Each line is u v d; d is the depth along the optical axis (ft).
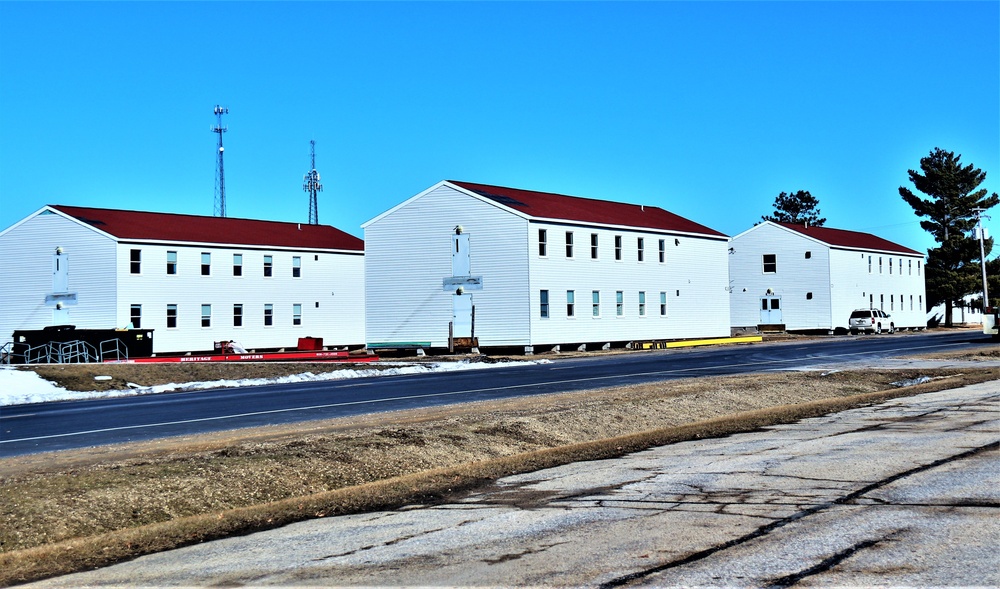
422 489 44.42
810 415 68.49
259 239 205.05
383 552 32.60
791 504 37.50
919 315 299.38
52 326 168.96
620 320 187.83
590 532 34.04
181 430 65.36
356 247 221.87
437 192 177.27
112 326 179.63
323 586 28.73
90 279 182.91
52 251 187.62
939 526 33.01
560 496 41.29
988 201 324.19
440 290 176.55
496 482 45.80
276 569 31.04
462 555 31.60
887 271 281.95
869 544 30.86
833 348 166.50
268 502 44.50
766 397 84.23
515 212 169.58
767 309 262.88
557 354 163.43
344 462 51.26
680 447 54.75
